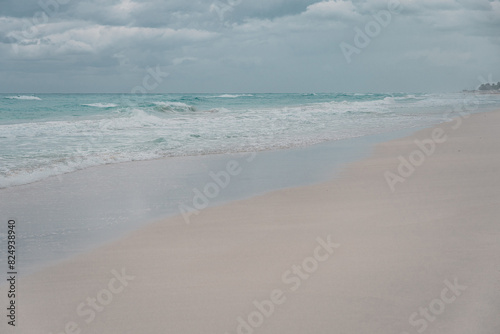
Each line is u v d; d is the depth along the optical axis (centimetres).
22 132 1681
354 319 329
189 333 322
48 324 342
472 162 970
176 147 1338
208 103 4622
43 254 498
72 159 1116
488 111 2852
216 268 438
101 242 534
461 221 543
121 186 846
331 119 2325
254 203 693
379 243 483
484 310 329
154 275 427
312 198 712
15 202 731
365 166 983
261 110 3209
